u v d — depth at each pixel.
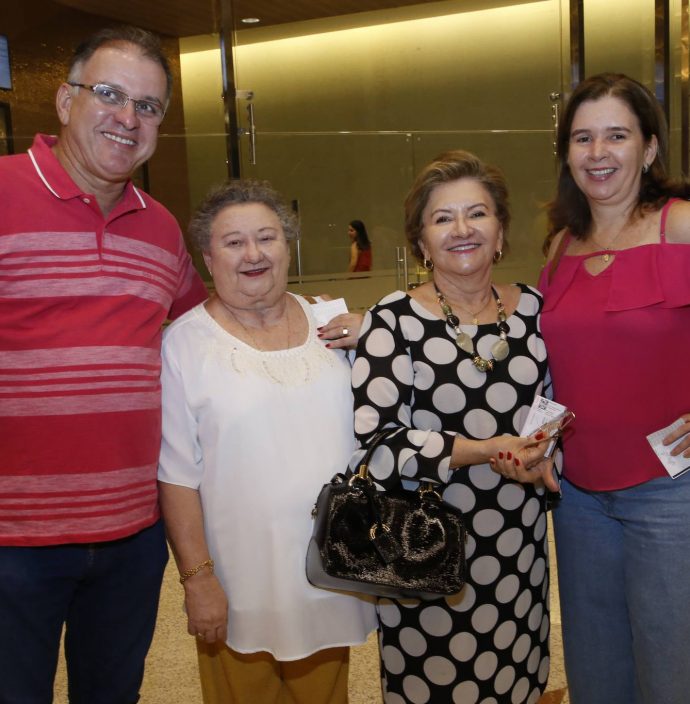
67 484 1.61
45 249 1.61
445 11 6.55
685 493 1.74
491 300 1.90
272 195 1.79
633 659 1.93
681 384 1.76
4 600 1.62
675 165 4.83
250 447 1.69
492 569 1.79
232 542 1.72
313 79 7.03
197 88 5.48
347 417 1.79
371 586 1.59
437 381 1.76
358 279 5.82
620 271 1.80
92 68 1.65
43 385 1.58
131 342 1.68
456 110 6.80
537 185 5.70
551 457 1.66
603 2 5.71
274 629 1.71
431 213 1.80
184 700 2.54
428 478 1.63
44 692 1.72
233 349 1.75
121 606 1.81
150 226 1.81
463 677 1.80
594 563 1.91
